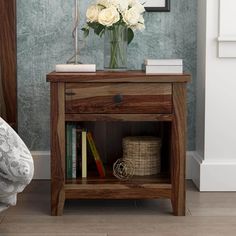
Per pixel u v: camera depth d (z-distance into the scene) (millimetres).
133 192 2510
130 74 2453
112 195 2508
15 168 1824
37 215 2490
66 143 2596
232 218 2445
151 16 3068
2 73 2984
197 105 3098
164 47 3086
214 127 2902
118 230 2283
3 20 2957
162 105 2471
